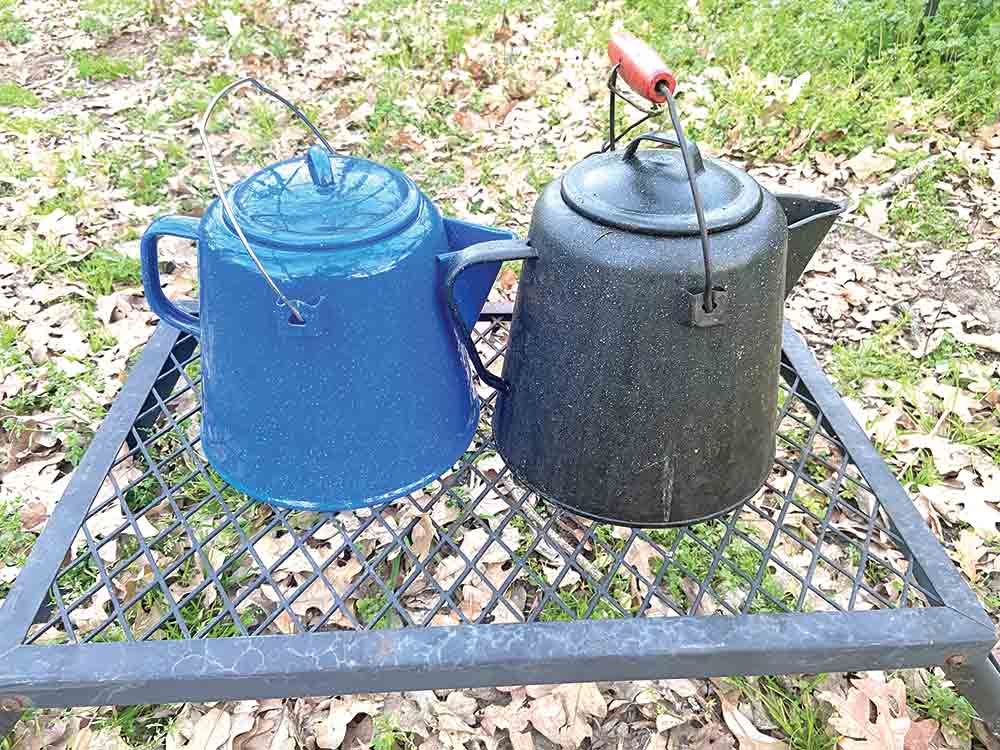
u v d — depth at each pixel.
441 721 1.34
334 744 1.31
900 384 1.90
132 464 1.74
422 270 1.08
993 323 2.11
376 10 4.15
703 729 1.32
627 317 0.99
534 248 1.07
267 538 1.62
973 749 1.28
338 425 1.09
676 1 3.92
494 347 1.77
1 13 4.20
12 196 2.70
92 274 2.27
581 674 1.05
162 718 1.35
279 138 3.04
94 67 3.60
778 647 1.03
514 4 4.07
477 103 3.20
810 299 2.19
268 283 1.00
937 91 2.96
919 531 1.21
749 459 1.13
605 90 3.29
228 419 1.14
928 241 2.39
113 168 2.83
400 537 1.24
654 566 1.55
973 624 1.06
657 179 1.02
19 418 1.85
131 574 1.55
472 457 1.34
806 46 3.27
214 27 3.95
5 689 1.01
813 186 2.62
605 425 1.06
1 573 1.56
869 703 1.33
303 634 1.06
